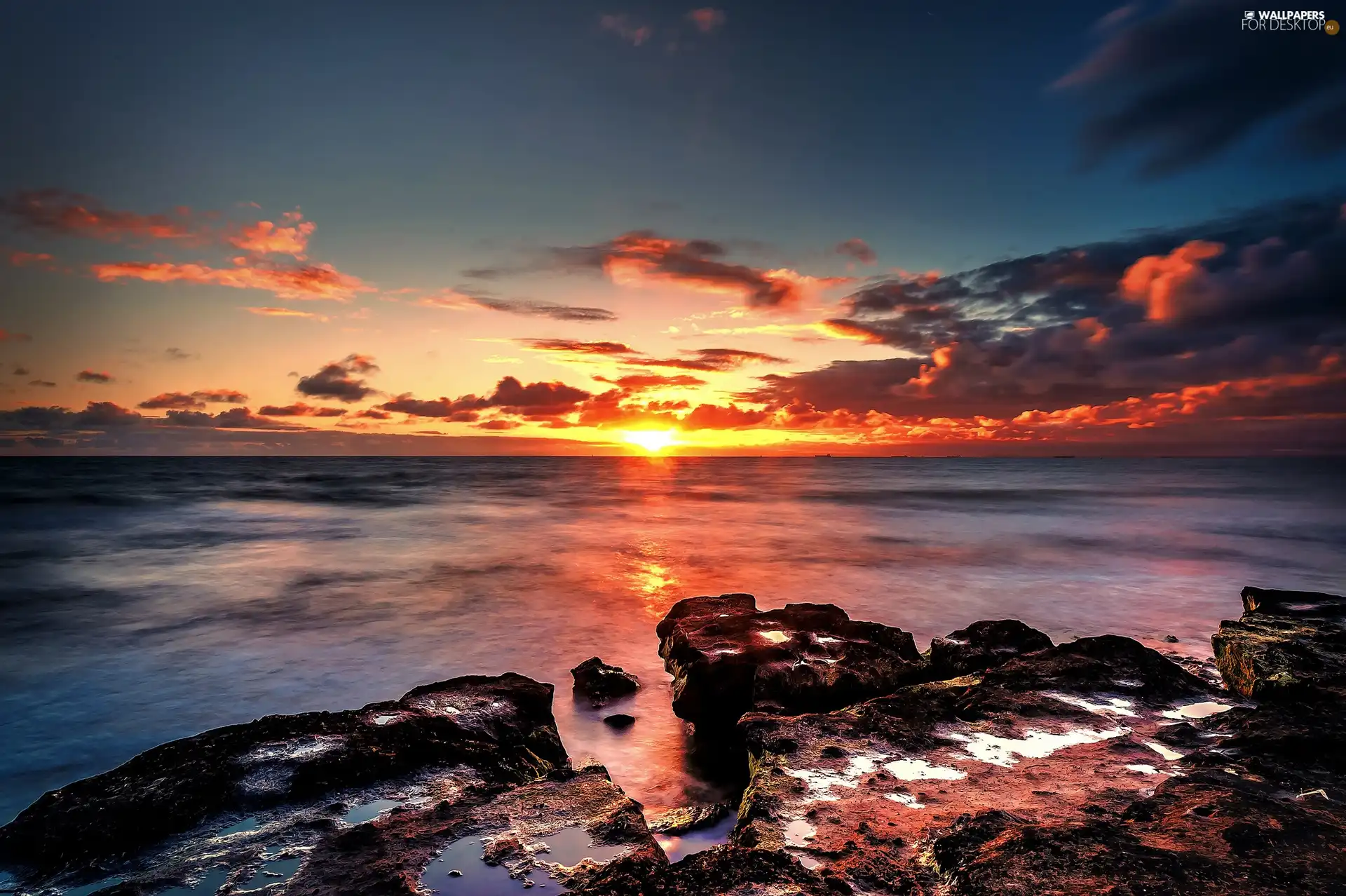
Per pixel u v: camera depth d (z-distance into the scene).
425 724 6.59
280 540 30.64
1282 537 31.02
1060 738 6.58
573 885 4.10
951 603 18.31
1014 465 191.88
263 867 4.36
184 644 14.24
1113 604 18.23
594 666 11.48
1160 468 148.75
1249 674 8.56
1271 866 3.63
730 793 7.73
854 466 190.12
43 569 23.16
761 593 19.41
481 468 140.50
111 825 4.77
